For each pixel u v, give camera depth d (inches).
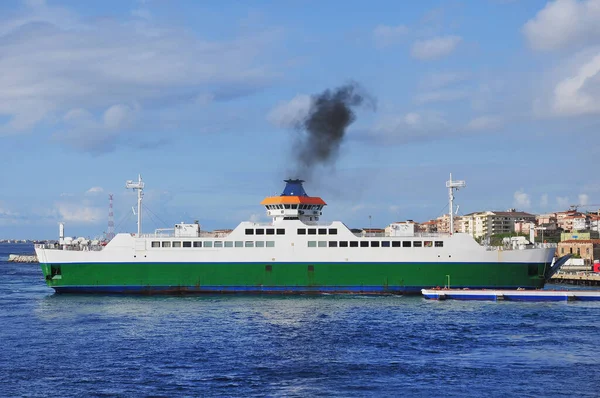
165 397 2420.0
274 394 2452.0
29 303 4822.8
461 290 4916.3
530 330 3634.4
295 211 5423.2
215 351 3122.5
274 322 3914.9
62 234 5516.7
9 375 2696.9
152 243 5211.6
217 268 5177.2
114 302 4813.0
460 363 2891.2
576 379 2630.4
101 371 2760.8
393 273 5128.0
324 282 5142.7
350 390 2498.8
